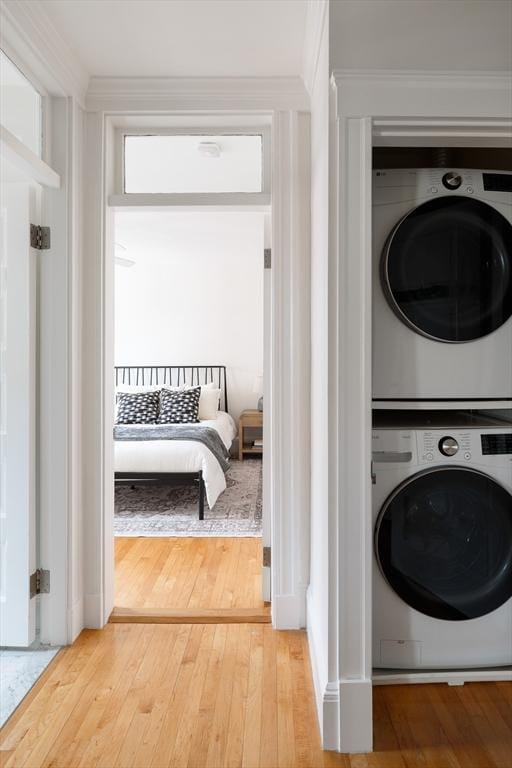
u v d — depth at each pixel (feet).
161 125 8.03
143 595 8.91
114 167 8.15
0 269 7.07
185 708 5.88
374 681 6.21
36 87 6.75
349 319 5.38
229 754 5.19
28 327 7.02
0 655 7.00
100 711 5.82
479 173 6.32
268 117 7.77
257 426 20.22
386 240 6.23
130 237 16.97
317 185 6.59
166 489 16.28
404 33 5.34
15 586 7.07
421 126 5.45
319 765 5.07
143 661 6.84
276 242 7.63
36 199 7.24
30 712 5.81
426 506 6.26
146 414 18.01
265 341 8.41
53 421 7.23
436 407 6.32
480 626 6.34
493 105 5.33
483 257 6.32
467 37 5.33
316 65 6.58
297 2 5.93
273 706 5.93
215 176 8.07
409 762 5.12
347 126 5.32
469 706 5.93
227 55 6.99
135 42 6.70
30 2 5.82
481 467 6.30
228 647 7.22
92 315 7.69
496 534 6.33
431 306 6.25
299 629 7.75
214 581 9.52
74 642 7.34
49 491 7.25
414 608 6.28
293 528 7.75
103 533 7.82
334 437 5.46
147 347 21.71
